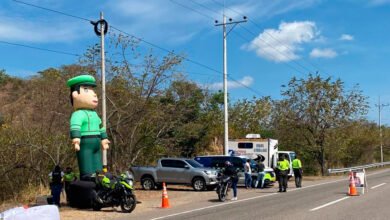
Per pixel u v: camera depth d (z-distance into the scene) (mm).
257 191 23438
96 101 17812
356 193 19672
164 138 26812
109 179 15867
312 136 42156
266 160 31234
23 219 6609
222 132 40344
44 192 20172
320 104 41406
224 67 32594
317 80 41562
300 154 44062
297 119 41906
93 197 15867
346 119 41406
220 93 45812
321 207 14742
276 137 44781
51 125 22328
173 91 26359
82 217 14492
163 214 14523
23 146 20328
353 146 54250
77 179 17797
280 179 22562
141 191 23984
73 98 17547
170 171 24625
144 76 24297
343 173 46188
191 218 13133
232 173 18578
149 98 24250
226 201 18219
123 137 24328
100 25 20531
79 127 16938
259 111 47250
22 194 20047
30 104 25219
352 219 11953
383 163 60906
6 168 20016
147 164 28406
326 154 43656
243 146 31859
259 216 12930
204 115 41094
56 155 20766
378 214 12867
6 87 45500
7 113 24703
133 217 14172
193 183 24266
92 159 17266
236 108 47062
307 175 43406
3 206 17797
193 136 35219
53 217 6938
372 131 61031
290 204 15945
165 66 24422
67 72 24156
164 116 25344
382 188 22578
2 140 20000
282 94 42812
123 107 23859
